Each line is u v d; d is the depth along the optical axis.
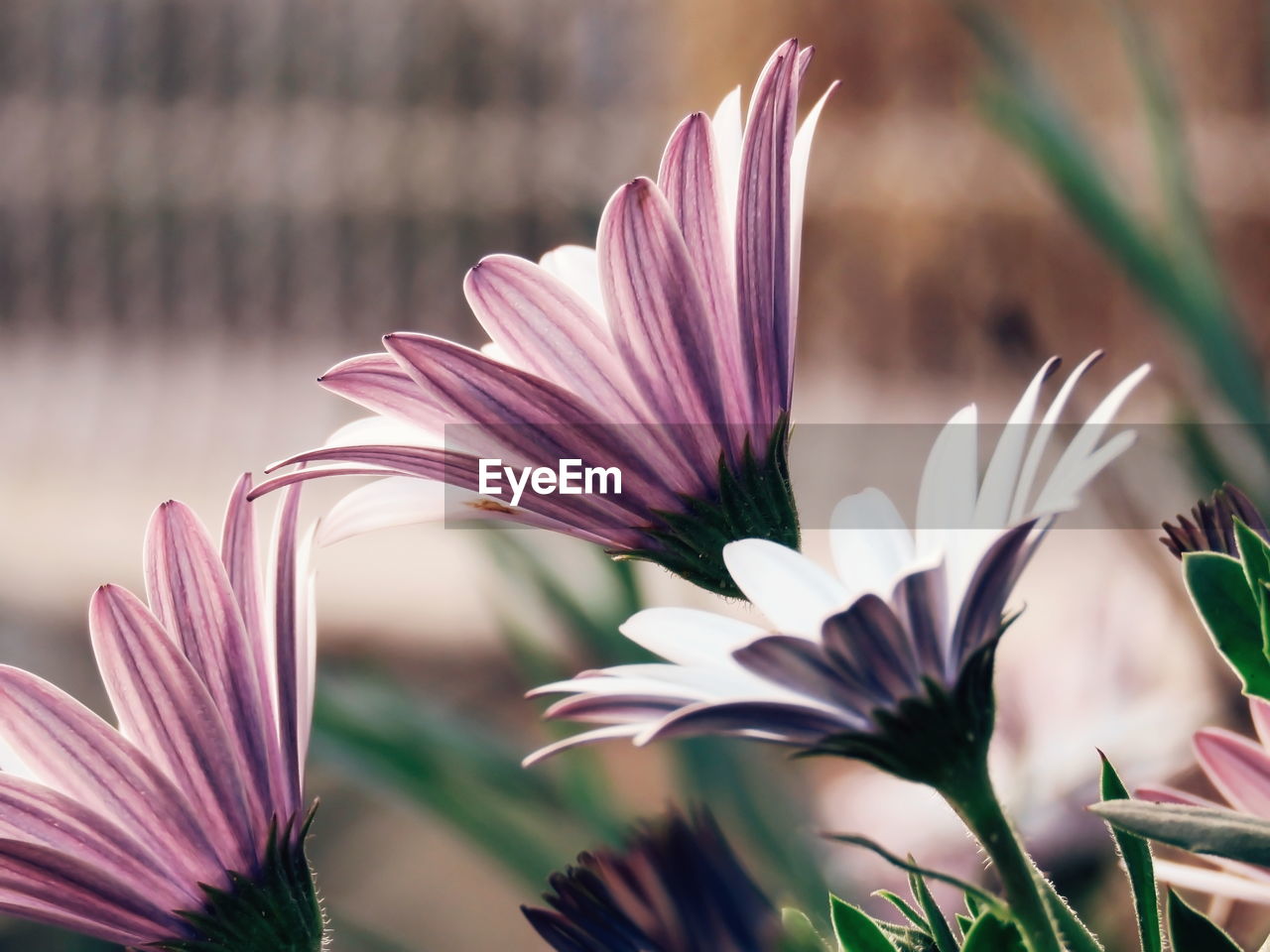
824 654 0.22
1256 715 0.23
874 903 0.34
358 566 1.28
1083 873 0.33
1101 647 0.37
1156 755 0.35
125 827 0.24
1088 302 1.51
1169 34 1.57
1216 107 1.57
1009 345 0.40
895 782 0.36
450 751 0.43
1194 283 0.43
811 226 1.75
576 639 0.45
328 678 0.44
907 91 1.74
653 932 0.21
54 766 0.24
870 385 1.68
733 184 0.25
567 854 0.39
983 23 0.49
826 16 1.76
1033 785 0.34
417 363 0.24
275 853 0.25
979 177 1.63
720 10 1.79
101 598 0.24
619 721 0.22
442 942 0.83
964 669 0.22
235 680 0.25
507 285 0.24
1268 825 0.21
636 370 0.24
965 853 0.34
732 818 0.35
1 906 0.24
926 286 1.67
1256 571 0.23
